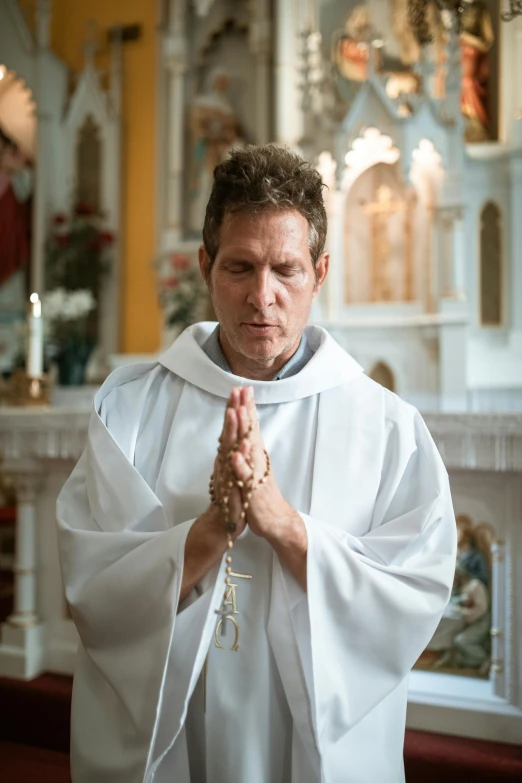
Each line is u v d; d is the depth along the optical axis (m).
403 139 4.80
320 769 1.10
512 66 5.18
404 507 1.27
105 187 6.36
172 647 1.13
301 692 1.13
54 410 2.42
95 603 1.16
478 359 5.00
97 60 6.68
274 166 1.15
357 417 1.29
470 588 2.09
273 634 1.15
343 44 5.51
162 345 5.82
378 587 1.13
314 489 1.21
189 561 1.11
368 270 5.21
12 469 2.50
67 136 6.46
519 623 1.97
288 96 5.50
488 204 5.17
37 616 2.54
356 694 1.14
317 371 1.32
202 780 1.22
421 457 1.30
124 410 1.37
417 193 5.11
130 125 6.46
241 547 1.20
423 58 4.99
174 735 1.13
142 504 1.20
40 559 2.57
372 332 5.04
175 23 6.11
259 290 1.12
